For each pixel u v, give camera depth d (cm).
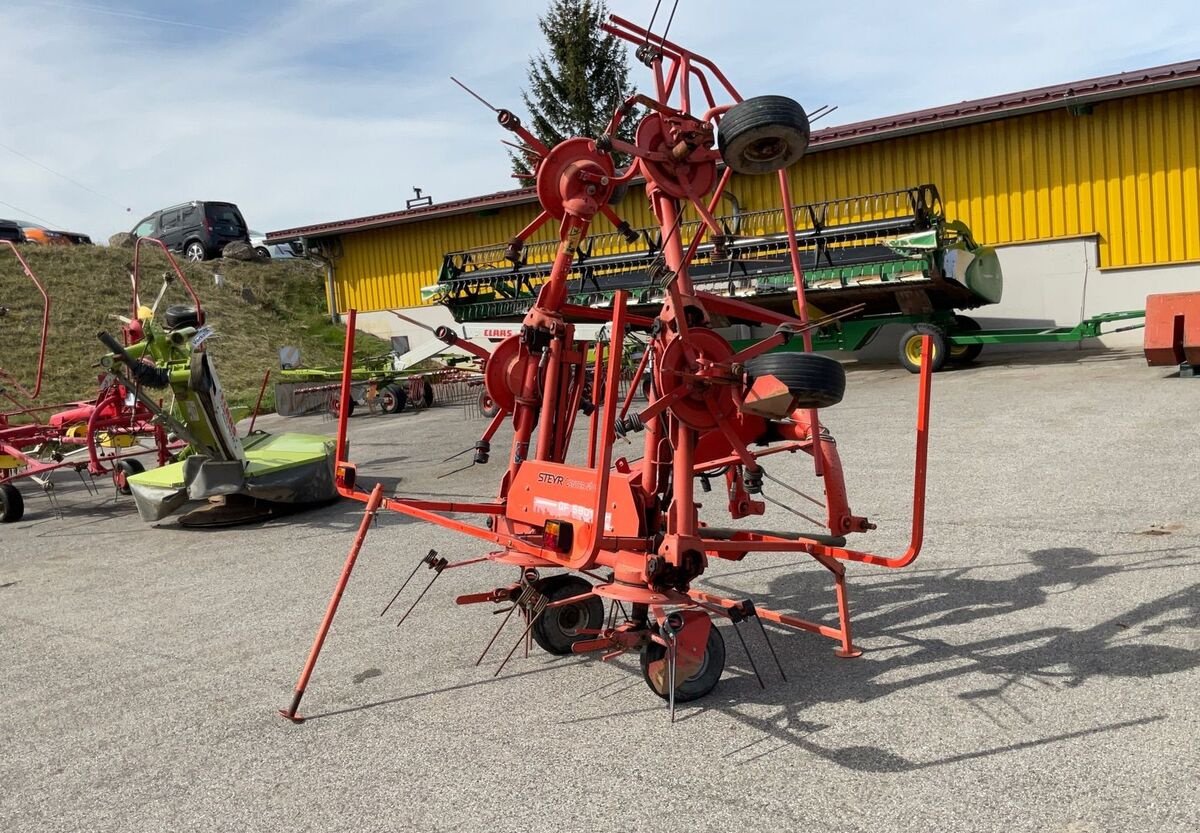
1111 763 327
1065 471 793
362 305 2836
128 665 528
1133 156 1691
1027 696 388
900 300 1584
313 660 434
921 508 399
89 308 2533
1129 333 1723
